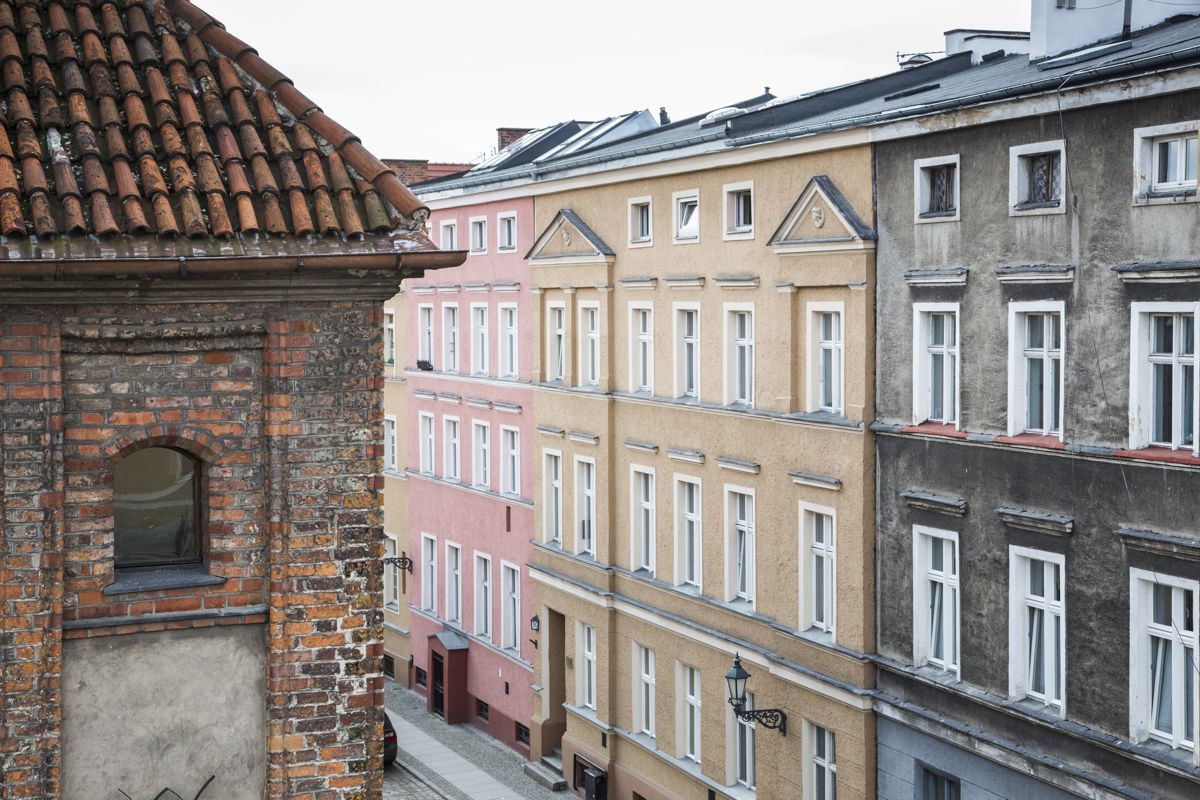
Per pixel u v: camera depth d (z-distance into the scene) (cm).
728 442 3300
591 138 4872
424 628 5131
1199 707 2181
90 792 1202
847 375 2905
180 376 1209
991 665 2577
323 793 1241
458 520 4862
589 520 3988
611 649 3831
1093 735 2352
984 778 2608
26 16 1298
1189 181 2197
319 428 1227
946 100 2575
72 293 1156
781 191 3088
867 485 2856
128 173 1185
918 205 2712
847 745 2923
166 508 1238
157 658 1216
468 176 5034
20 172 1173
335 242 1195
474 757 4412
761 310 3170
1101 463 2336
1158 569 2241
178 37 1330
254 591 1234
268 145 1258
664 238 3547
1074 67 2562
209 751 1229
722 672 3359
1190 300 2177
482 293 4653
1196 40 2284
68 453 1186
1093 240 2338
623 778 3784
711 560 3397
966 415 2616
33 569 1168
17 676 1167
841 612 2934
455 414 4891
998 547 2548
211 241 1168
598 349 3859
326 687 1238
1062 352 2405
